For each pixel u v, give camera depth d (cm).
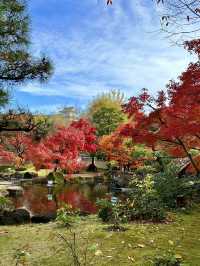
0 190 2067
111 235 757
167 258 539
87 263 589
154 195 998
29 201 1822
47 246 711
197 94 768
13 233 862
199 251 639
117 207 973
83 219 1039
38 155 2897
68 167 2952
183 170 1427
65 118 6178
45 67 978
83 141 3064
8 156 3117
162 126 988
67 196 2027
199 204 1077
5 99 925
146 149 2827
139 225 864
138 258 605
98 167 4116
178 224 869
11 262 623
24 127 995
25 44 967
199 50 634
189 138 1090
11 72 966
